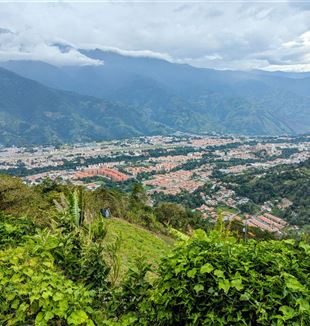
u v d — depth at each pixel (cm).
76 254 457
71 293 344
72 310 328
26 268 354
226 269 318
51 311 321
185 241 376
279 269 316
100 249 466
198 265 324
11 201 1009
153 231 2498
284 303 298
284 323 286
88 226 570
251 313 301
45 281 348
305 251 347
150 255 1478
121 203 2508
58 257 438
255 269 324
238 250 341
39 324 313
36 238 451
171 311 331
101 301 414
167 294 330
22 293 330
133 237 1752
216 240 359
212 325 306
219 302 309
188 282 325
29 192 1101
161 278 352
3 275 348
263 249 348
